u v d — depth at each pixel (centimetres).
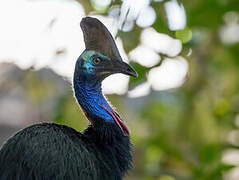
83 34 723
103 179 648
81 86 718
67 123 1066
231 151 1196
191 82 1184
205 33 1138
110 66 709
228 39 1185
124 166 709
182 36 968
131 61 906
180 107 1186
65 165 611
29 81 1164
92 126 711
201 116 1170
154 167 1104
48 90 1165
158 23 883
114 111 726
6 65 1264
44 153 607
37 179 596
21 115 1539
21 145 615
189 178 1040
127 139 721
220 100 1188
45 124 652
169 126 1188
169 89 1220
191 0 1050
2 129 1523
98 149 682
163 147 1102
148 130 1232
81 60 719
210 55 1182
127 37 877
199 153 1083
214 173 1005
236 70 1186
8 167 609
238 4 1025
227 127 1162
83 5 916
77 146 638
